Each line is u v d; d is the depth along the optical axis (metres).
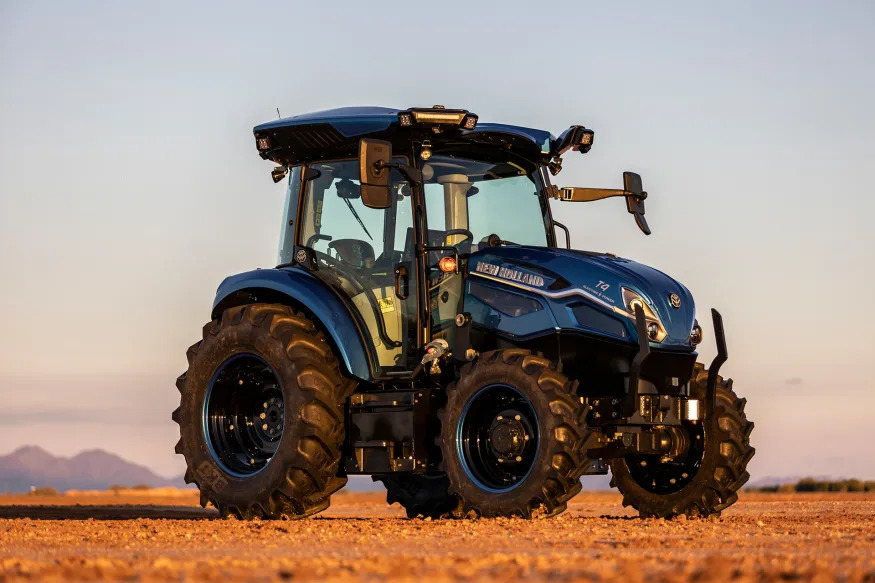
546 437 19.34
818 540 15.78
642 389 20.59
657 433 21.41
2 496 62.03
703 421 21.95
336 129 22.53
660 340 20.69
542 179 23.34
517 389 19.78
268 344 22.16
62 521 22.25
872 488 57.44
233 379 23.17
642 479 22.86
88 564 11.89
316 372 21.67
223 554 13.95
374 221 22.39
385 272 22.09
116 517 28.23
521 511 19.58
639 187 23.84
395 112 22.27
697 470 22.06
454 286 21.70
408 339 21.77
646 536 16.08
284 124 23.12
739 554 13.43
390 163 20.70
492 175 22.72
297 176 23.62
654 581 10.23
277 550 14.49
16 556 13.98
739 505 36.38
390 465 21.25
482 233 22.34
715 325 21.73
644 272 21.48
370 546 14.95
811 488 58.28
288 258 23.55
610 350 20.50
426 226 21.73
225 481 22.59
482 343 21.33
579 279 20.88
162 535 17.31
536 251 21.61
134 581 10.52
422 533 17.12
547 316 20.77
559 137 23.52
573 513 30.56
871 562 12.49
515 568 11.30
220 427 23.12
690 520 21.03
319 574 10.84
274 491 21.69
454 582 10.16
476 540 15.66
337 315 22.00
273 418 22.84
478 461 20.48
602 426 20.67
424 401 21.14
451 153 22.34
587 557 12.80
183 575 10.84
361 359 21.80
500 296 21.31
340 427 21.73
